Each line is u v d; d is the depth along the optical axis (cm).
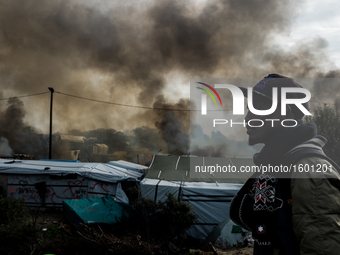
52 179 1399
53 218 1233
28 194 1382
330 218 64
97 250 660
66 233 929
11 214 734
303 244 66
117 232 945
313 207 67
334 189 67
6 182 1388
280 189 79
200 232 1094
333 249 62
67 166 1484
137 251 670
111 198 1123
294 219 71
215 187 1137
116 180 1398
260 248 81
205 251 796
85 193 1411
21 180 1395
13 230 661
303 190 69
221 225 907
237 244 813
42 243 689
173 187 1147
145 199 1008
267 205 80
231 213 103
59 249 661
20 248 630
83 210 994
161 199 1142
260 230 80
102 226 928
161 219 960
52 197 1392
